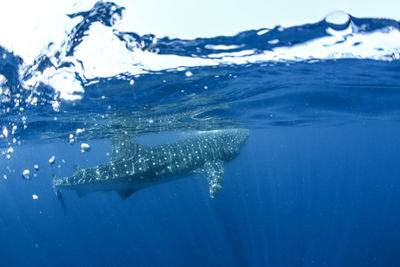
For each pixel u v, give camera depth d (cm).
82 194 1150
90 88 901
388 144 7344
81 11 516
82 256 2442
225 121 1792
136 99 1076
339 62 851
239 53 730
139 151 1143
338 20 569
